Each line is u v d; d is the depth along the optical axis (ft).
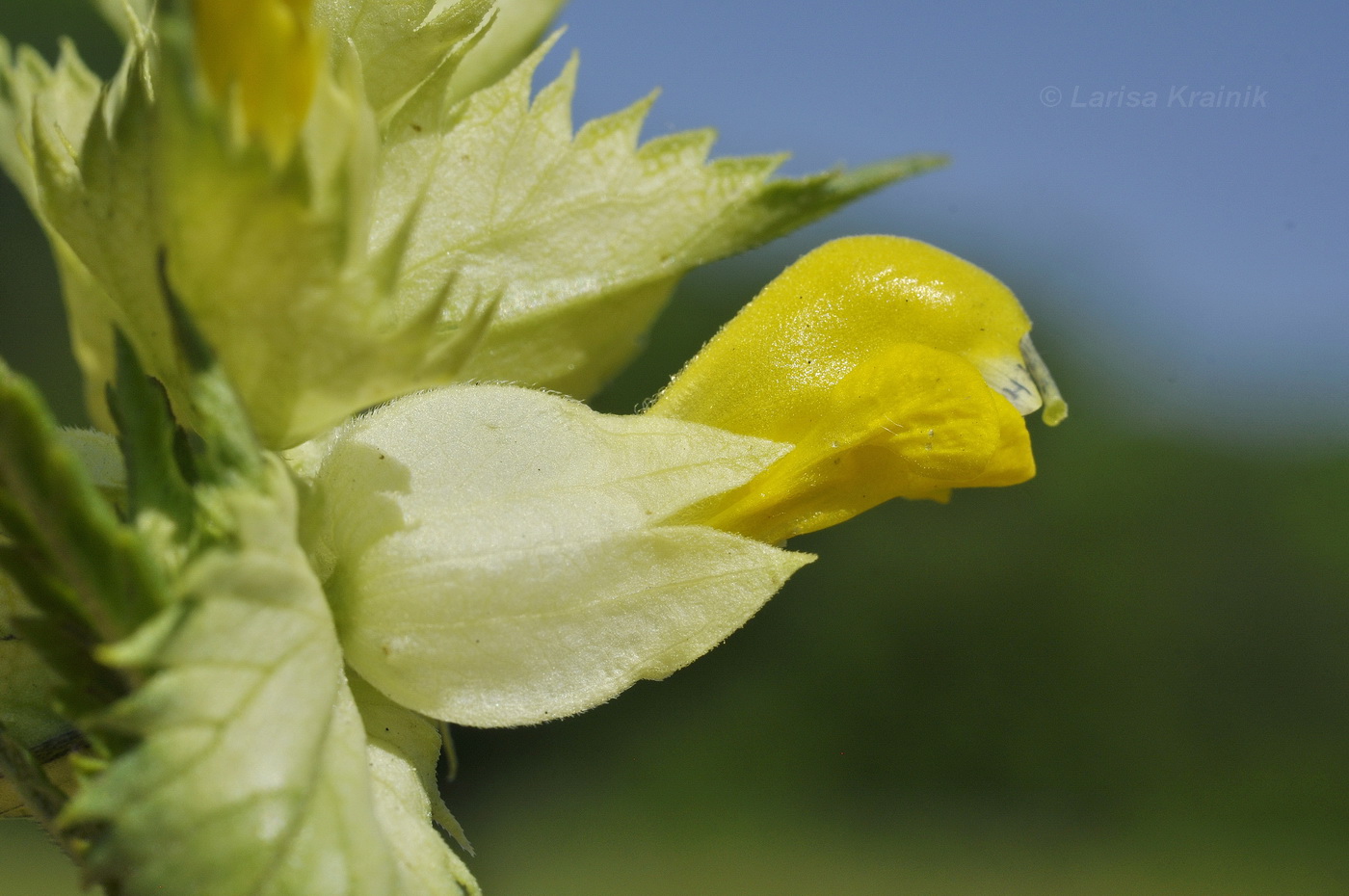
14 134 0.41
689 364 0.42
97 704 0.36
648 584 0.39
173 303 0.36
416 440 0.39
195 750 0.36
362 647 0.39
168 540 0.36
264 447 0.38
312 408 0.37
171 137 0.36
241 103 0.36
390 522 0.39
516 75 0.40
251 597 0.36
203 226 0.36
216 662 0.36
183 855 0.36
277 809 0.36
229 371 0.37
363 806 0.37
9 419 0.35
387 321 0.37
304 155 0.36
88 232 0.38
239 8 0.36
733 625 0.39
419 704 0.39
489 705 0.39
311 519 0.39
